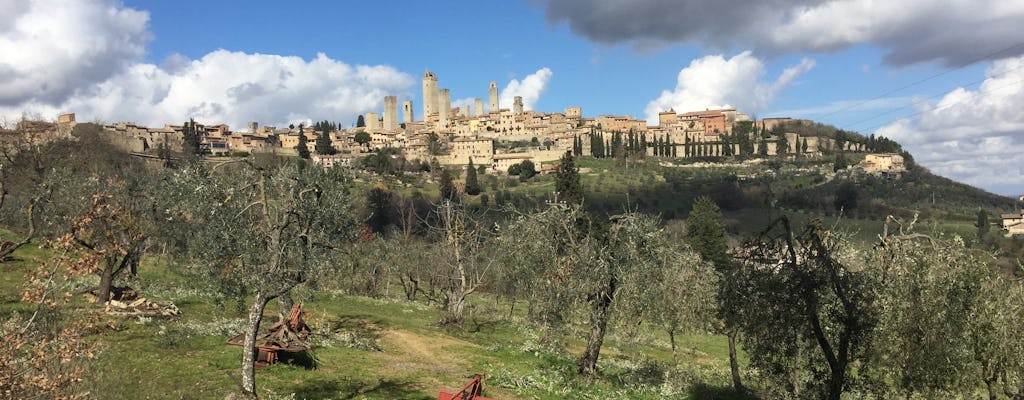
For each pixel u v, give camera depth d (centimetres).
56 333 1617
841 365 1933
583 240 2870
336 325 3750
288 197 2180
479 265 4669
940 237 2117
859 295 1914
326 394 2269
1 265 3953
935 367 1925
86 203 3206
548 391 2675
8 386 1327
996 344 2109
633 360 3753
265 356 2566
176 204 2561
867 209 15575
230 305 3722
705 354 4778
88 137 9469
